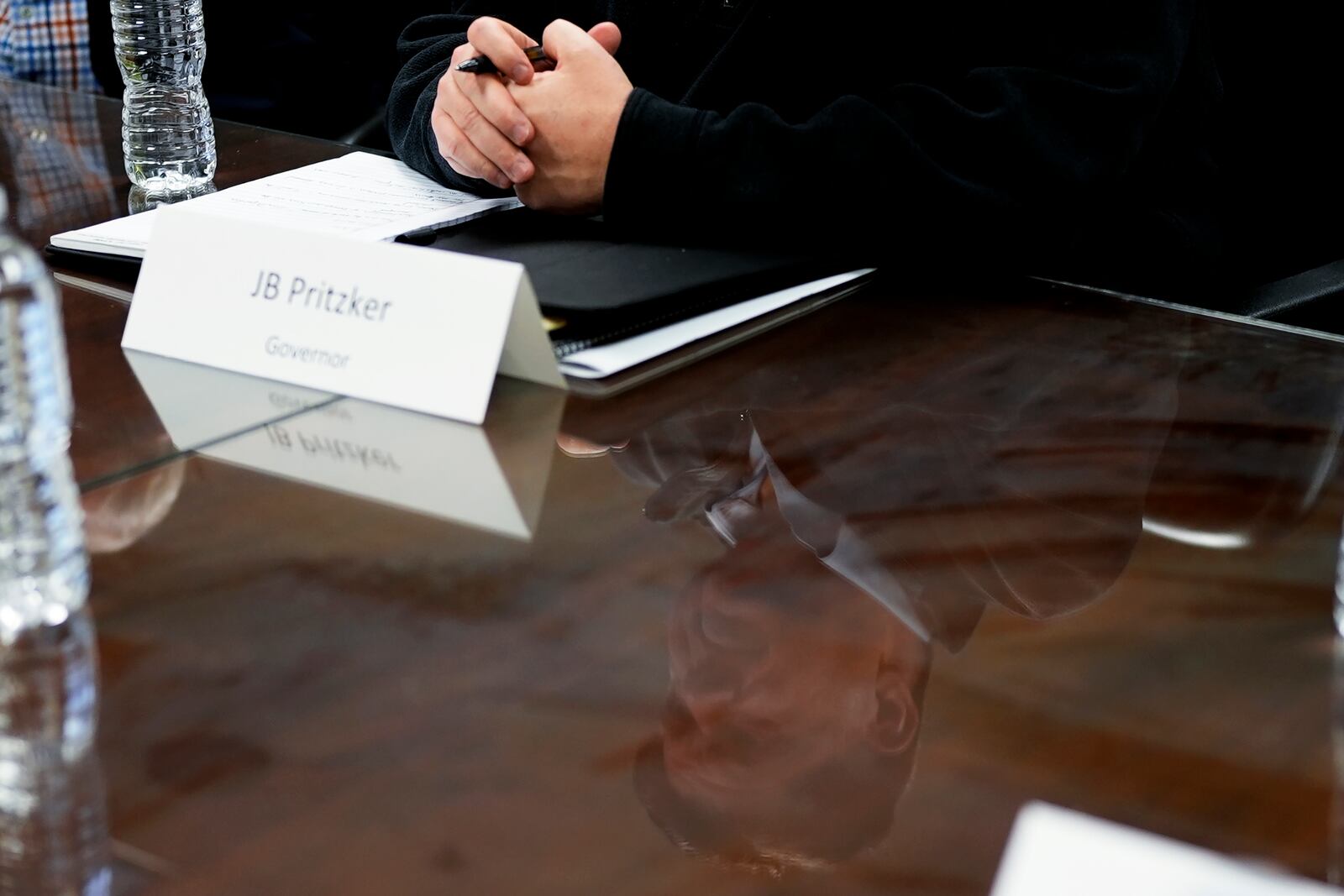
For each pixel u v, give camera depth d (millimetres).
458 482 728
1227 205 1404
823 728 518
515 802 475
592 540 665
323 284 865
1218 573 635
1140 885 436
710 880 438
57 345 653
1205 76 1310
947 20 1269
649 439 785
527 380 876
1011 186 1094
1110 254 1292
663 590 618
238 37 2430
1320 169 1355
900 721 523
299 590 617
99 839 455
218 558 644
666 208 1082
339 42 2521
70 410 823
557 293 919
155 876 438
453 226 1097
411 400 828
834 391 858
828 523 682
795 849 452
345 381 852
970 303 1038
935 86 1253
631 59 1484
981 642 577
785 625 590
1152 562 645
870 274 1102
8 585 596
